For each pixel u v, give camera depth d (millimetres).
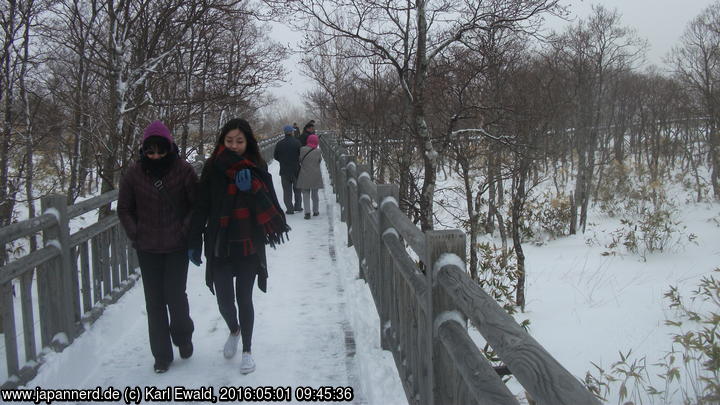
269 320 5094
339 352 4340
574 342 6902
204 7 8859
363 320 4918
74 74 10477
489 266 7977
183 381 3875
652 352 6332
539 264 12672
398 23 7738
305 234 9070
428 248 2605
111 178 7848
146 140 3814
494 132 9609
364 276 6020
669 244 14055
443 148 7742
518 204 9789
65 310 4148
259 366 4098
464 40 7684
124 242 5832
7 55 8852
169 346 4043
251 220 3939
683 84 29797
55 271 4090
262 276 4066
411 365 3357
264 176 3994
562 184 23062
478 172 14570
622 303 8562
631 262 12578
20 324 5426
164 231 3863
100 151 8477
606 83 22797
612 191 22203
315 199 10758
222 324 5004
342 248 7770
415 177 9938
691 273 11070
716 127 25250
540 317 8109
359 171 6555
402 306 3631
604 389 5332
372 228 5242
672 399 4980
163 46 9109
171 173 3867
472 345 2232
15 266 3537
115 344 4582
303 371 4008
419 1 7172
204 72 10023
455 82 8070
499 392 1808
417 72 7352
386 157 9914
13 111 9398
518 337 1642
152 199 3836
